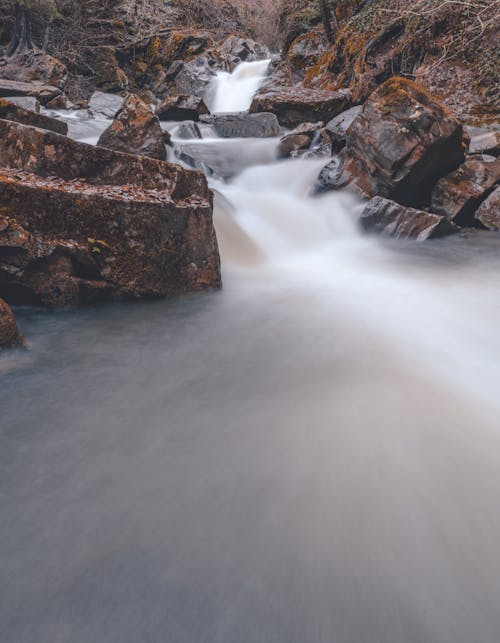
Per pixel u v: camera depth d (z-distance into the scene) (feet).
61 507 7.44
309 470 8.21
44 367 12.38
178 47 85.10
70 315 15.78
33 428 9.67
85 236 15.61
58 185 16.06
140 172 18.30
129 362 12.89
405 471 8.11
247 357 13.30
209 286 18.52
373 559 6.45
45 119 32.63
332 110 49.70
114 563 6.36
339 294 19.43
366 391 10.82
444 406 10.24
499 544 6.72
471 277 21.95
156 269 17.11
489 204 28.99
